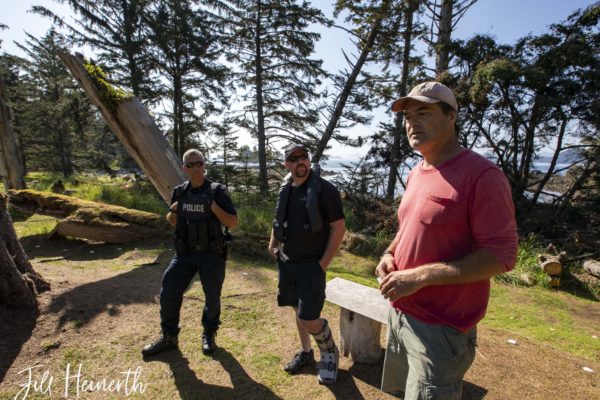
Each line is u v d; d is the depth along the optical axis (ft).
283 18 44.75
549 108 30.60
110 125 20.51
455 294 4.64
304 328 8.50
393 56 39.14
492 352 10.03
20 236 21.98
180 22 45.06
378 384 8.07
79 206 21.67
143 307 11.53
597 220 29.68
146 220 20.71
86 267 15.99
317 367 8.34
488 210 4.20
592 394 8.14
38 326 9.85
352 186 42.01
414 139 4.96
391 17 35.53
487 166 4.33
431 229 4.66
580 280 18.57
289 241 7.72
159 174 20.53
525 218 32.35
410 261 5.00
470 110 33.27
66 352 8.96
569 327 13.25
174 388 7.81
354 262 19.84
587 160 34.86
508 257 4.09
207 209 8.86
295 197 7.75
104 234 19.99
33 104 85.46
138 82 45.85
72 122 52.29
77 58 19.36
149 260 17.31
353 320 8.88
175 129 52.65
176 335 9.21
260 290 13.83
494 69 28.12
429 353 4.66
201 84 51.34
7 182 35.47
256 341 9.95
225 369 8.55
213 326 9.20
